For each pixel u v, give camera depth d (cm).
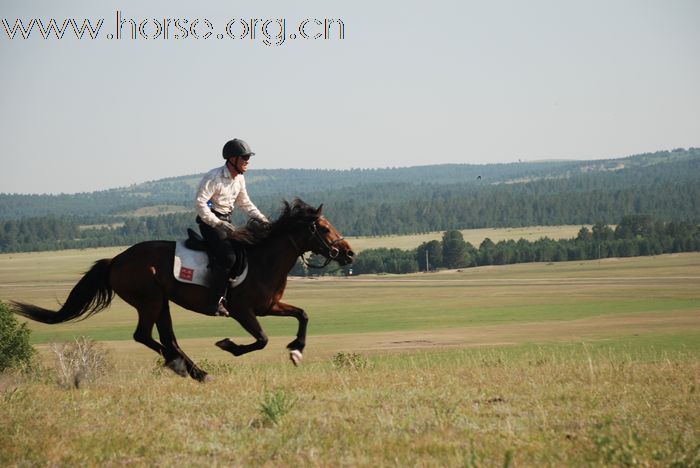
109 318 10781
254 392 964
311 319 10075
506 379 1078
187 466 623
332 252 1102
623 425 724
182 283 1066
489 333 6619
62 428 759
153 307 1080
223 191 1088
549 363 1459
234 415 816
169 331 1093
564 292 12950
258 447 677
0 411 848
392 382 1066
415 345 5334
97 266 1112
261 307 1079
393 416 780
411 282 16750
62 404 902
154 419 799
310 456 631
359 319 9881
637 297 11600
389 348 5028
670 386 964
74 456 652
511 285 14925
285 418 779
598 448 625
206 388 1026
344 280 18050
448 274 18762
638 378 1051
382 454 641
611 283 14425
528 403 855
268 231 1088
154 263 1077
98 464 636
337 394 934
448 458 620
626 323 7162
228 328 8756
